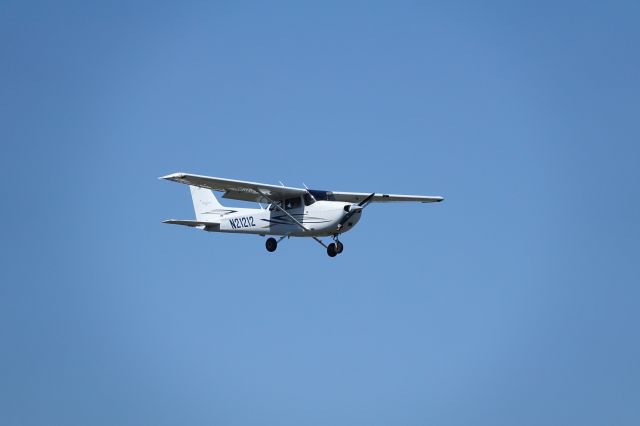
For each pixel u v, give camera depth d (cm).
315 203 9494
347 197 10175
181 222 10400
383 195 10356
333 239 9588
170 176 8875
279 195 9631
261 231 9944
